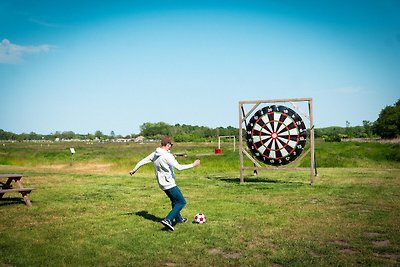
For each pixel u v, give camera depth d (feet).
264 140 52.65
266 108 52.95
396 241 22.97
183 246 22.33
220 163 88.17
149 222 28.48
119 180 57.26
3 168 79.25
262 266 18.74
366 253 20.70
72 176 63.05
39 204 36.42
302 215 30.63
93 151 203.21
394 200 37.60
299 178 59.47
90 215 31.30
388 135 301.63
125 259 20.10
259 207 34.27
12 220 29.37
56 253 20.94
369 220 28.63
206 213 31.60
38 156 143.33
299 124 51.16
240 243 22.80
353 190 44.55
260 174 68.59
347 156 97.19
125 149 233.76
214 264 19.21
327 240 23.50
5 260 19.72
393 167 81.15
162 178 26.30
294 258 19.88
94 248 21.95
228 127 493.77
